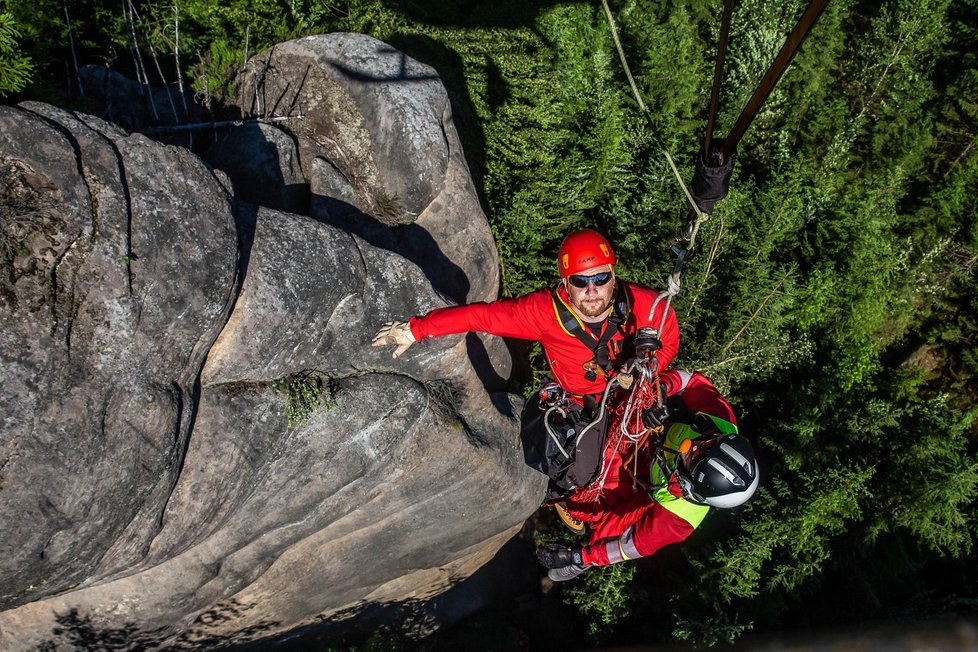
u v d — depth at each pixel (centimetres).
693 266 1144
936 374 1611
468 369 655
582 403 496
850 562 1184
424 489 652
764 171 1436
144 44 668
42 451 395
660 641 1034
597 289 427
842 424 1220
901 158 1579
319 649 839
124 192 397
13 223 365
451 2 1294
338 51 672
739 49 1467
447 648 982
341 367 559
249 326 477
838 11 1460
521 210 991
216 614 663
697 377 504
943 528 1164
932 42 1633
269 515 576
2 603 436
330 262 512
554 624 1091
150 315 412
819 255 1321
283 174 616
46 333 382
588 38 1361
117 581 544
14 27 531
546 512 1143
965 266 1580
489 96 1134
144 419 429
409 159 650
